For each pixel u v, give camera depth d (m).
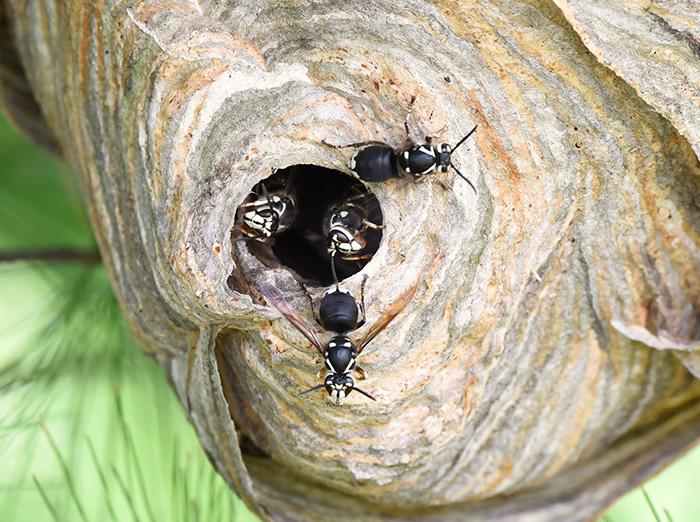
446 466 0.30
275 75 0.29
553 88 0.29
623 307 0.30
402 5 0.29
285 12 0.29
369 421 0.29
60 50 0.30
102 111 0.29
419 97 0.29
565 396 0.30
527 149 0.29
